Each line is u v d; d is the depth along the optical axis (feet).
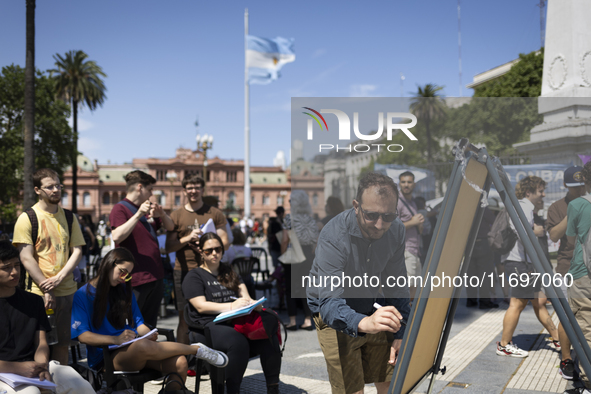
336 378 6.97
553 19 14.15
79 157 284.41
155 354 9.72
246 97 84.12
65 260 11.12
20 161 94.22
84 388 8.84
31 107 41.29
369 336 7.20
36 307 9.14
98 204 278.05
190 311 11.66
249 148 85.87
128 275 10.55
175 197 290.15
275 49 82.17
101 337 9.89
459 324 15.71
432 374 6.73
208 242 11.94
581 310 7.91
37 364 8.52
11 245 8.75
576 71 13.07
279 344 11.02
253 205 300.20
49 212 11.06
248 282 19.83
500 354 12.69
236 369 10.48
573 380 10.61
